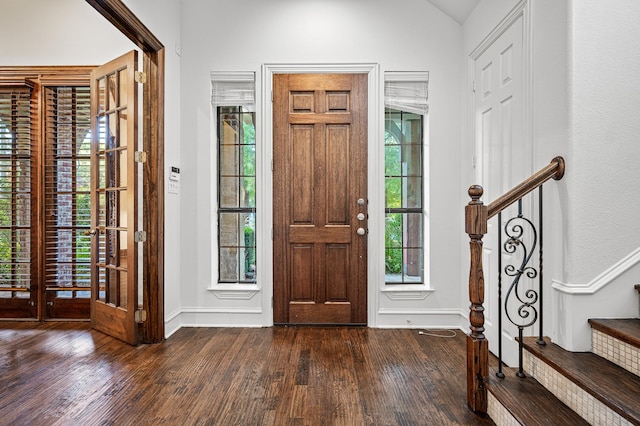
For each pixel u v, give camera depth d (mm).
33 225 3723
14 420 1915
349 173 3512
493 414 1890
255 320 3496
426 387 2273
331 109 3521
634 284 1921
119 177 3195
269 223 3502
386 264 3682
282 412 1993
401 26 3480
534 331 2244
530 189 1983
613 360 1766
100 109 3402
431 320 3473
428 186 3496
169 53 3270
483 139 3012
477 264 1995
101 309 3332
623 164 1938
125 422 1899
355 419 1927
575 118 1927
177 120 3443
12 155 3709
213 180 3570
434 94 3480
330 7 3496
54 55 3699
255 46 3506
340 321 3510
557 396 1779
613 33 1936
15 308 3703
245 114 3703
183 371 2498
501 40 2670
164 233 3150
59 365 2602
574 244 1929
